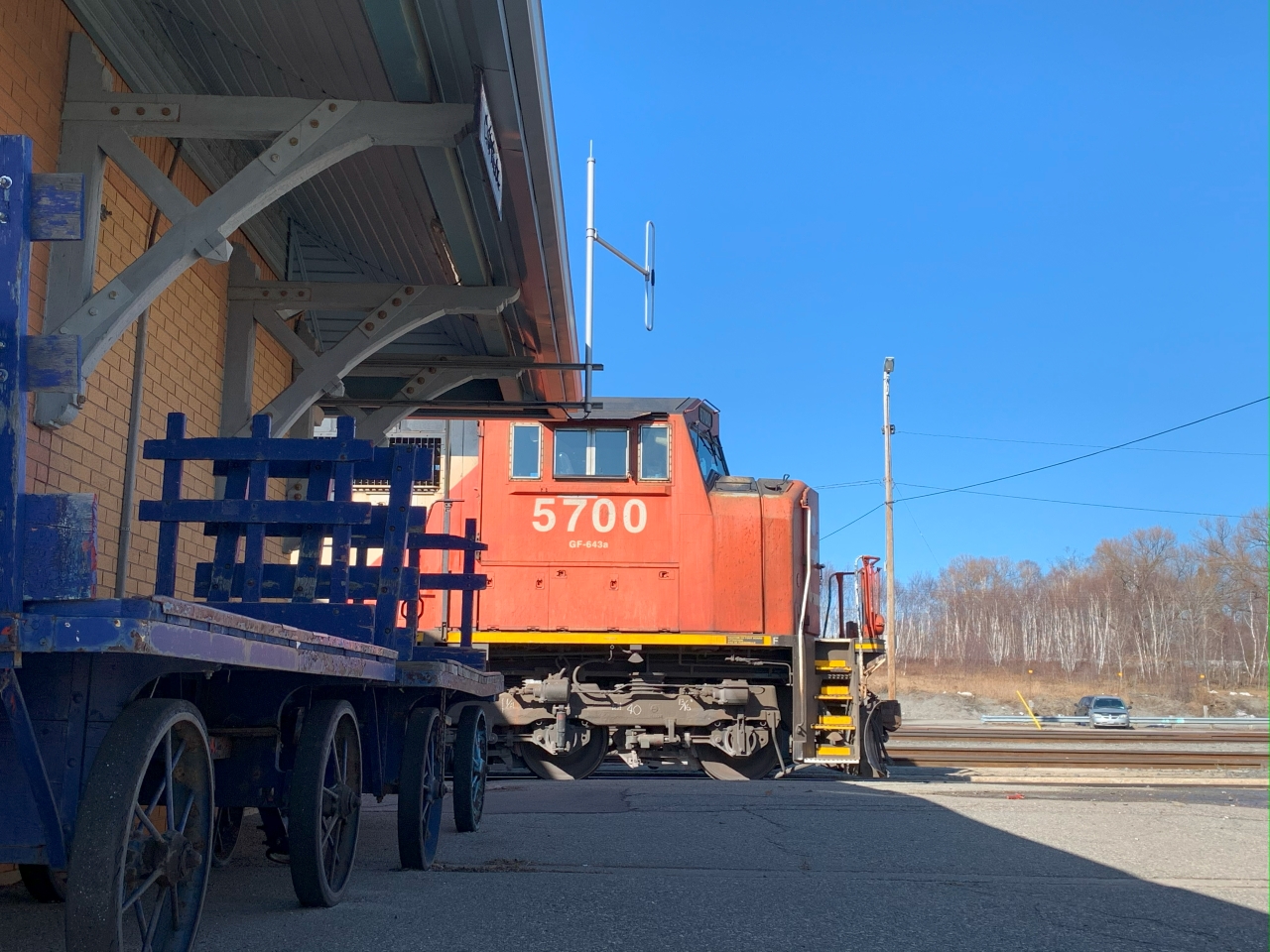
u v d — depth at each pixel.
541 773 12.42
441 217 7.18
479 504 12.42
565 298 8.71
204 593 5.61
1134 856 6.55
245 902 4.80
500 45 5.57
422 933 4.23
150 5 6.58
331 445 5.48
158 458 5.58
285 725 4.80
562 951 4.02
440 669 5.46
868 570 13.26
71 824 3.06
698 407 12.88
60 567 2.71
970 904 5.04
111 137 5.82
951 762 14.34
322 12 6.09
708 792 10.23
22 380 2.72
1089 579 94.75
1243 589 79.06
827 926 4.54
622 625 12.14
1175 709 52.78
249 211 5.81
